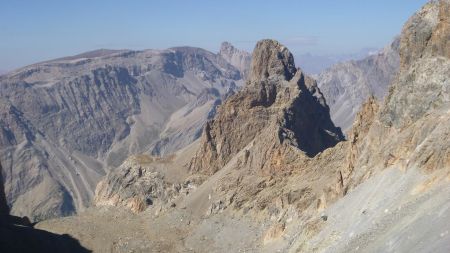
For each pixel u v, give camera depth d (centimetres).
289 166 19162
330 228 11894
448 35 12975
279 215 16475
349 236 10781
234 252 16538
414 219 9281
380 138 13325
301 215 14812
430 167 10312
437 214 8862
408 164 11000
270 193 18175
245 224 17662
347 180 13525
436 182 9894
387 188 11150
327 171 17188
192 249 18125
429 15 13812
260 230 16838
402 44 14312
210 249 17625
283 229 15138
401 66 14288
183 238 19175
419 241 8594
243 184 19838
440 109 11869
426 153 10594
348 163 13975
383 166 12031
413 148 11431
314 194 15688
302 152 19525
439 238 8256
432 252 8069
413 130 11862
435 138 10688
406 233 9062
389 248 9094
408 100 12962
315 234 12275
